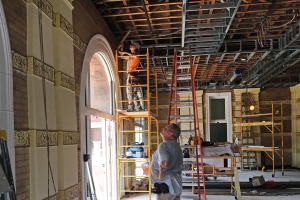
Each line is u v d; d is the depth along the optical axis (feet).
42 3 10.60
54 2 11.84
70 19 13.10
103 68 21.48
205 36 21.45
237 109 40.91
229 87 40.81
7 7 8.57
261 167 39.27
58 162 11.64
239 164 39.42
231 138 40.32
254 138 40.55
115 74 22.15
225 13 17.34
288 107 41.24
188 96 40.63
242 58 28.81
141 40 24.04
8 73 8.34
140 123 34.14
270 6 17.74
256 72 31.14
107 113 20.29
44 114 10.34
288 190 25.49
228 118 40.93
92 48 17.30
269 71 31.60
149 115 20.02
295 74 36.73
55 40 11.77
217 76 38.96
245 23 20.56
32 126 9.58
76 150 13.51
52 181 10.78
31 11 9.79
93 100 21.03
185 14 16.47
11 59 8.53
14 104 8.74
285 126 41.22
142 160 20.75
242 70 35.17
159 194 11.64
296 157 39.88
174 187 11.50
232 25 20.79
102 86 21.76
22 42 9.39
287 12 19.08
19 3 9.28
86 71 15.92
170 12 19.13
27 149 9.37
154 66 28.89
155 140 41.70
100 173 21.26
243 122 40.68
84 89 15.43
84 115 15.33
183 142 34.27
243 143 40.06
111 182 21.38
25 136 9.27
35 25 9.98
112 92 22.07
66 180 12.00
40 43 10.28
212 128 41.29
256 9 18.33
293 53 24.26
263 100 41.42
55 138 11.32
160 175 11.54
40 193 9.80
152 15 19.51
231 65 32.40
